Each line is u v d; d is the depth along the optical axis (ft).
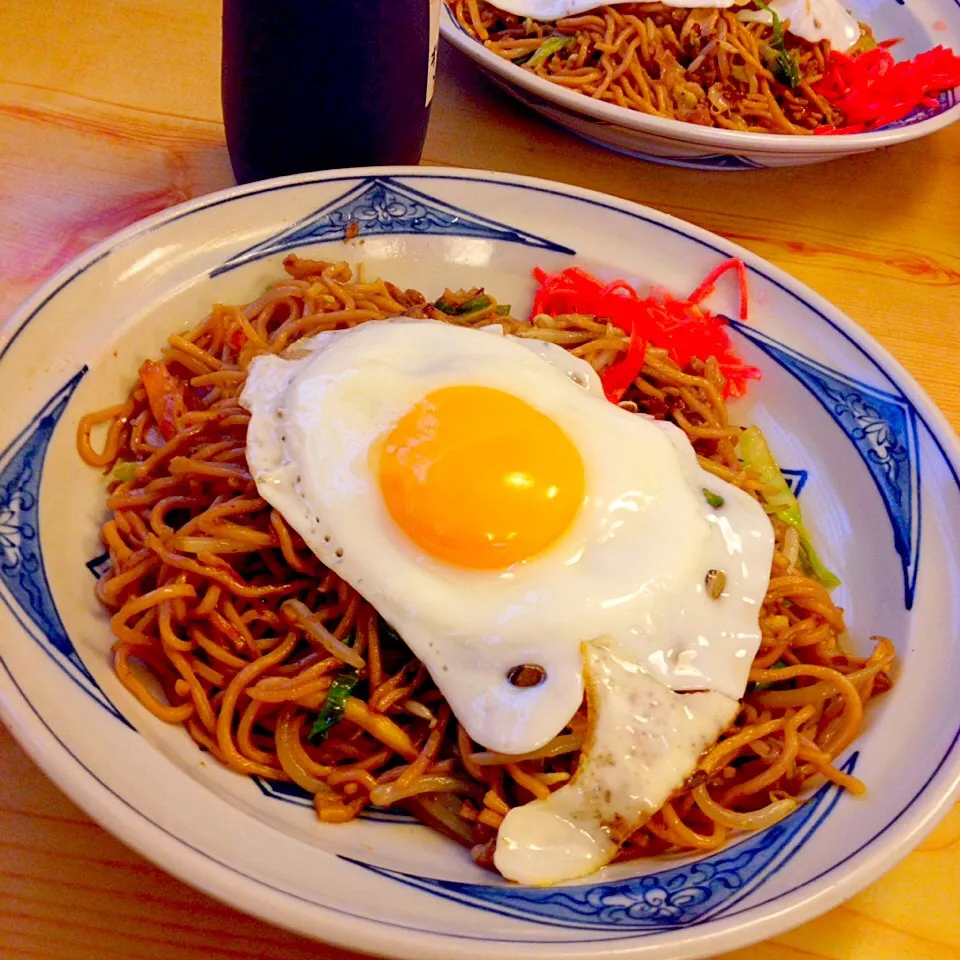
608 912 0.72
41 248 1.05
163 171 1.15
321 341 0.94
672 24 1.38
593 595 0.82
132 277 0.94
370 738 0.85
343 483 0.84
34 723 0.70
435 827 0.82
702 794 0.81
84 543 0.86
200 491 0.89
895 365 1.02
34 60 1.22
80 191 1.11
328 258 1.04
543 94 1.19
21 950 0.72
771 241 1.25
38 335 0.88
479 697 0.80
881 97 1.40
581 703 0.81
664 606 0.83
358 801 0.81
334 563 0.82
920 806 0.76
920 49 1.49
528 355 0.94
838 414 1.03
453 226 1.07
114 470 0.90
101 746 0.72
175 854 0.67
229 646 0.85
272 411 0.87
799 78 1.40
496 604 0.82
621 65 1.33
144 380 0.92
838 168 1.36
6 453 0.83
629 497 0.87
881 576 0.95
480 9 1.39
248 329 0.97
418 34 1.01
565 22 1.37
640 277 1.09
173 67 1.25
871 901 0.80
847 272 1.23
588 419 0.90
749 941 0.70
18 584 0.77
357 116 1.04
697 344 1.07
